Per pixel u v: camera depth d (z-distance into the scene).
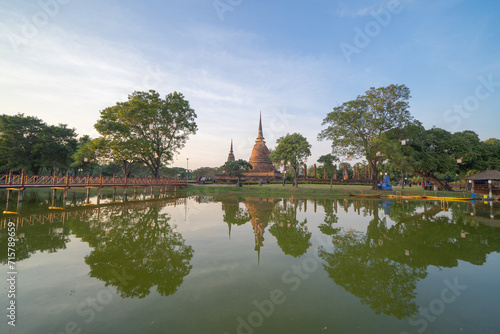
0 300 5.72
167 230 12.88
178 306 5.52
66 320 4.93
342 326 4.82
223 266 7.97
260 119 69.88
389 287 6.58
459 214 18.52
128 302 5.68
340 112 35.50
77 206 21.14
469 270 7.79
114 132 32.59
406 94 32.53
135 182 30.06
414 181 68.50
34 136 42.06
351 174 69.62
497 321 5.04
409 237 11.71
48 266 7.84
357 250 9.70
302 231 12.89
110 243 10.38
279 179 60.53
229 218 16.53
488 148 35.25
